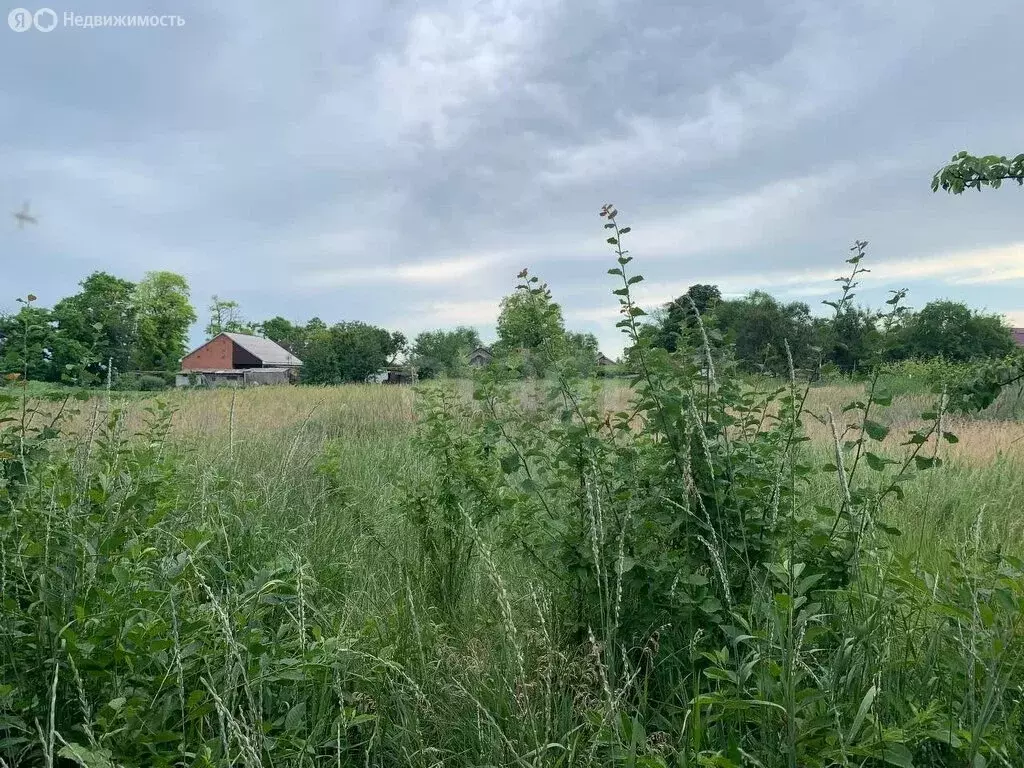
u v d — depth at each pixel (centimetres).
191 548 275
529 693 265
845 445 312
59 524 260
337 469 600
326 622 315
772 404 589
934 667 264
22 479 301
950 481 649
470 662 302
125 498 283
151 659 235
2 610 238
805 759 206
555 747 245
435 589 417
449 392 460
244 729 214
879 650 258
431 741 273
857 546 289
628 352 328
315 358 4600
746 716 236
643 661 301
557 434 337
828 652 276
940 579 298
